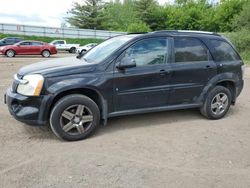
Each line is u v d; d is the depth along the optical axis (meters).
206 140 4.62
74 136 4.46
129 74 4.71
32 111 4.25
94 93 4.65
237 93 5.98
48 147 4.23
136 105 4.89
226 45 5.82
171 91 5.12
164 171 3.60
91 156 3.96
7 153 3.99
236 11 50.50
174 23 57.84
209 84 5.49
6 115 5.58
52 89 4.24
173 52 5.13
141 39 4.88
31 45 23.61
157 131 4.98
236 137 4.79
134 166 3.71
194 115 5.95
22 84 4.34
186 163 3.83
